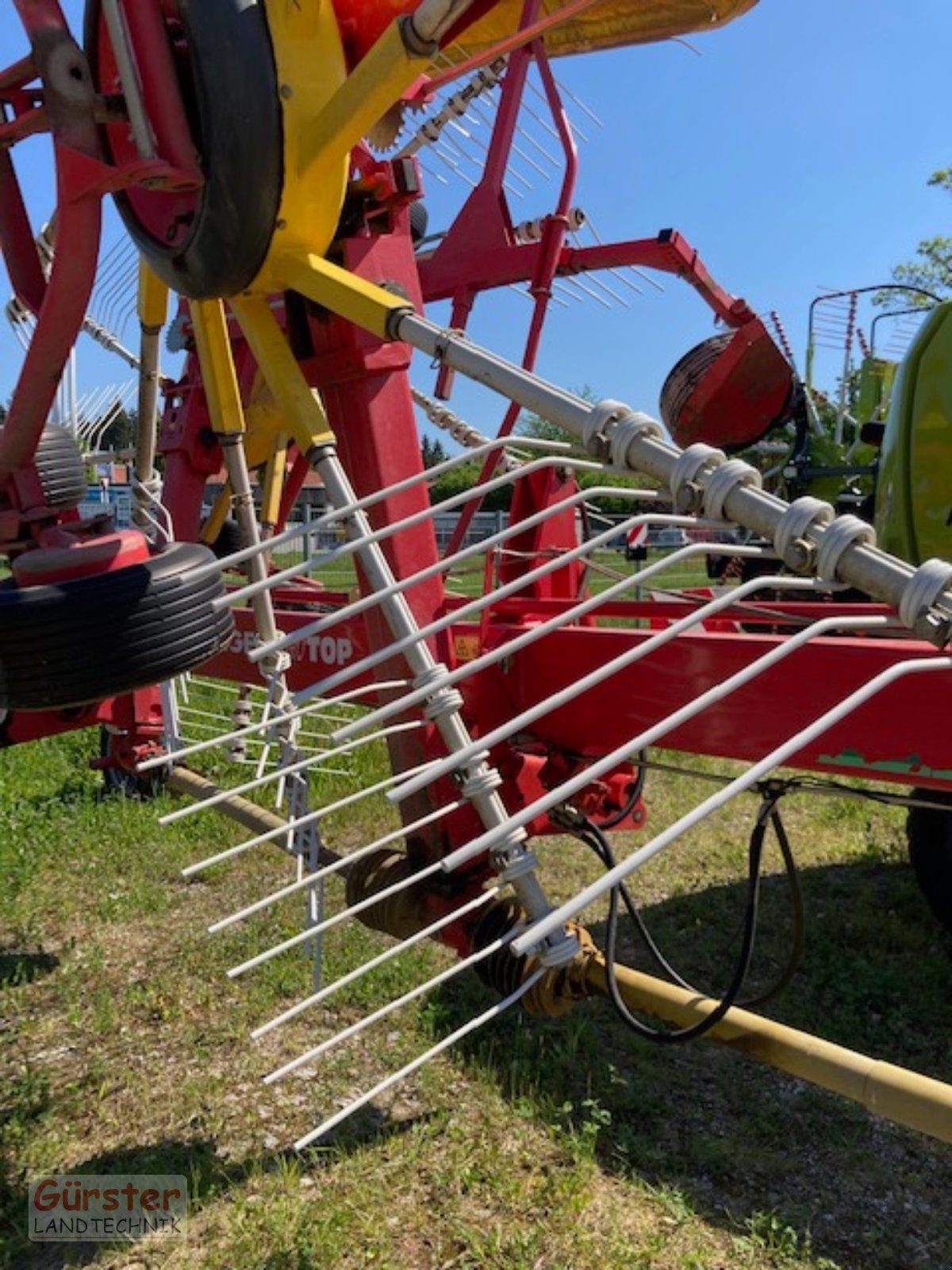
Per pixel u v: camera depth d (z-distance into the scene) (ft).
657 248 16.03
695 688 6.91
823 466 17.94
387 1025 10.43
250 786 5.46
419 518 5.84
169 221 7.08
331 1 6.61
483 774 5.79
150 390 10.44
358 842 15.87
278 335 7.13
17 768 20.38
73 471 11.06
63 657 6.20
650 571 5.02
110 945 12.42
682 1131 8.76
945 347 8.08
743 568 15.16
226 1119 8.93
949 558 8.11
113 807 16.75
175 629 6.49
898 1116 5.04
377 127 9.21
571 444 6.07
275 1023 4.89
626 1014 6.23
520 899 5.80
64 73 5.98
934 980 11.26
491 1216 7.61
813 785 7.13
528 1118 8.71
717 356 16.80
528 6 14.24
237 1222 7.59
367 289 6.50
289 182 6.42
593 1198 7.84
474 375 5.99
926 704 5.71
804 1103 9.18
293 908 13.26
